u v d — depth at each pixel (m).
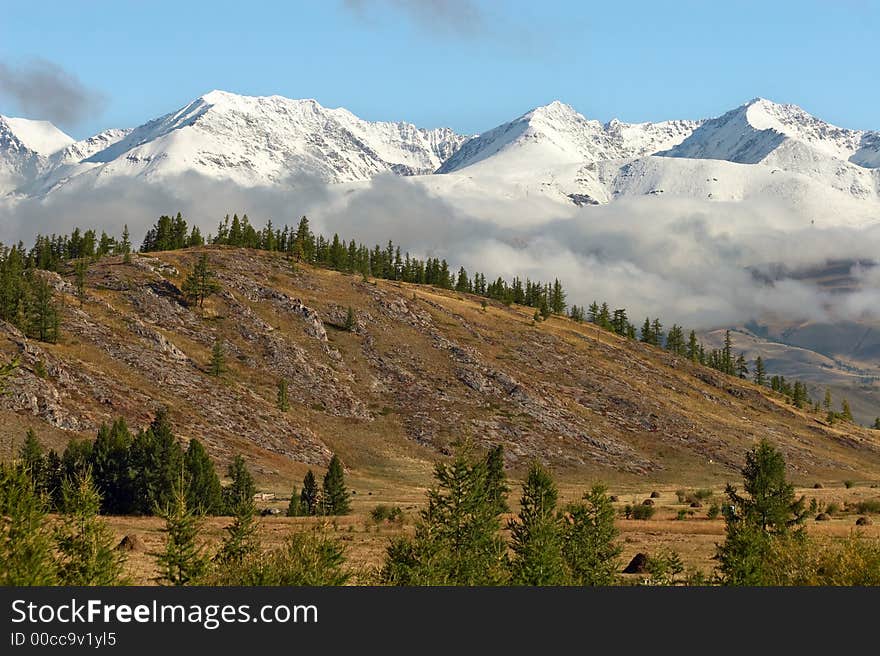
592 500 57.16
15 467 38.31
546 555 47.91
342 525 91.12
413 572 43.38
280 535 75.62
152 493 96.38
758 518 63.66
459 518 53.09
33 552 36.19
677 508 118.50
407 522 92.56
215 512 99.81
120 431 104.06
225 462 144.25
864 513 110.25
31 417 132.88
